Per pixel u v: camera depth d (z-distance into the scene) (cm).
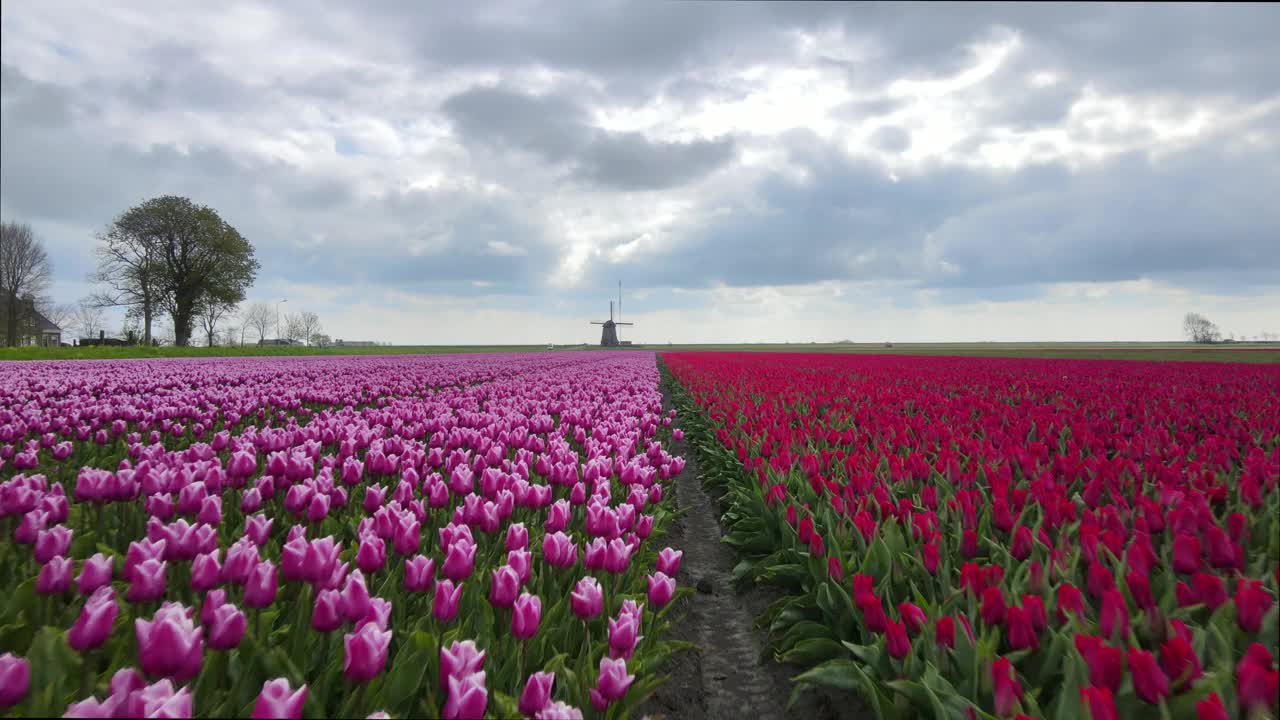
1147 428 812
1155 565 403
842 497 579
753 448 844
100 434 809
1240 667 244
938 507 546
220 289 6800
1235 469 684
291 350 6019
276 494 561
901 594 429
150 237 6475
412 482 575
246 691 274
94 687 275
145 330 6581
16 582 396
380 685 292
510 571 333
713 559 758
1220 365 3000
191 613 333
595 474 643
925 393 1412
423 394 1766
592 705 314
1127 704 271
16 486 438
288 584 392
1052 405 1186
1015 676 291
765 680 488
